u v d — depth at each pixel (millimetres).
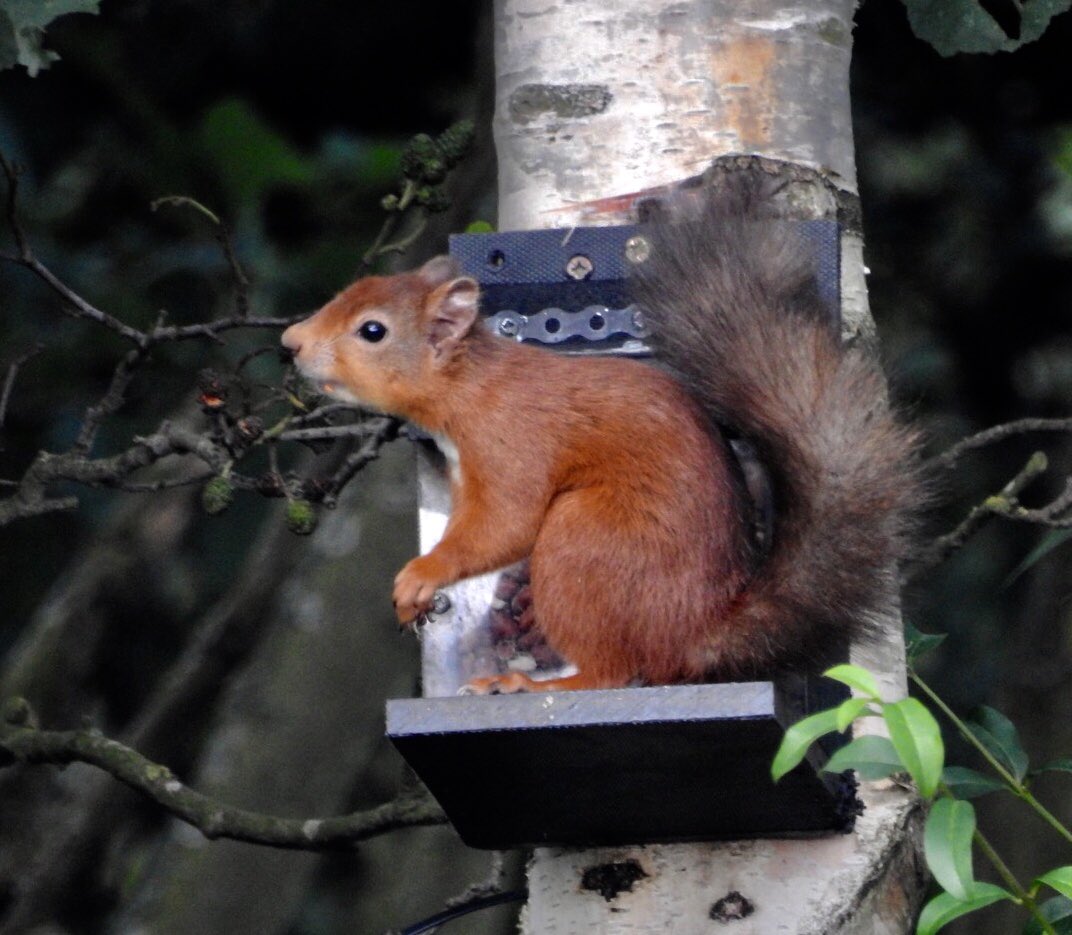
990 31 10805
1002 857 14133
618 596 7863
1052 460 16438
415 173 9414
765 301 8039
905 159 16766
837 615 7734
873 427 7898
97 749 10469
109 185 16734
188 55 17750
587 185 9211
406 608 8031
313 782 13727
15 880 14852
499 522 8125
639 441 8047
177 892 13406
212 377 9156
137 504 15820
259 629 14727
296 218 17156
